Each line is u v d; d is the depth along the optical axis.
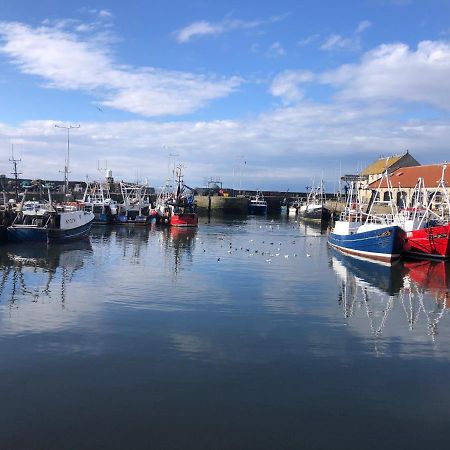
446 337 14.80
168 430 8.76
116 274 25.14
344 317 17.03
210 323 15.80
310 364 12.19
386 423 9.20
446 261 32.19
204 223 72.62
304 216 89.00
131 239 45.03
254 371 11.63
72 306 17.75
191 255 33.97
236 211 109.75
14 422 8.95
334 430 8.89
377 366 12.16
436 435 8.80
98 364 11.89
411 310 18.34
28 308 17.33
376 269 28.94
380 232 32.25
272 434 8.70
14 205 47.34
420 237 32.78
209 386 10.69
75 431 8.66
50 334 14.25
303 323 16.06
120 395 10.14
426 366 12.23
